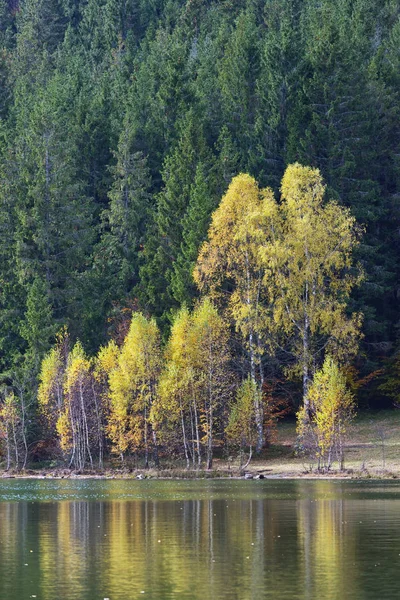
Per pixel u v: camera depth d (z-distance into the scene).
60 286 154.50
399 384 127.88
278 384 131.12
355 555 46.34
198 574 42.12
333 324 111.06
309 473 99.19
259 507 67.94
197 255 133.50
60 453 125.44
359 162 147.50
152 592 38.62
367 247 134.12
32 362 135.75
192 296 133.25
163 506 70.38
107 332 144.62
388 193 151.00
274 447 115.88
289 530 55.25
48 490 89.38
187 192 146.12
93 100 195.38
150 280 141.88
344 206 127.31
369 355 135.38
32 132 176.88
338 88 147.88
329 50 149.88
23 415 126.75
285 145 150.00
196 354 112.12
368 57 173.75
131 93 190.38
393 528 55.53
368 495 76.12
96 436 120.88
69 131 184.38
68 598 37.72
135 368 114.62
